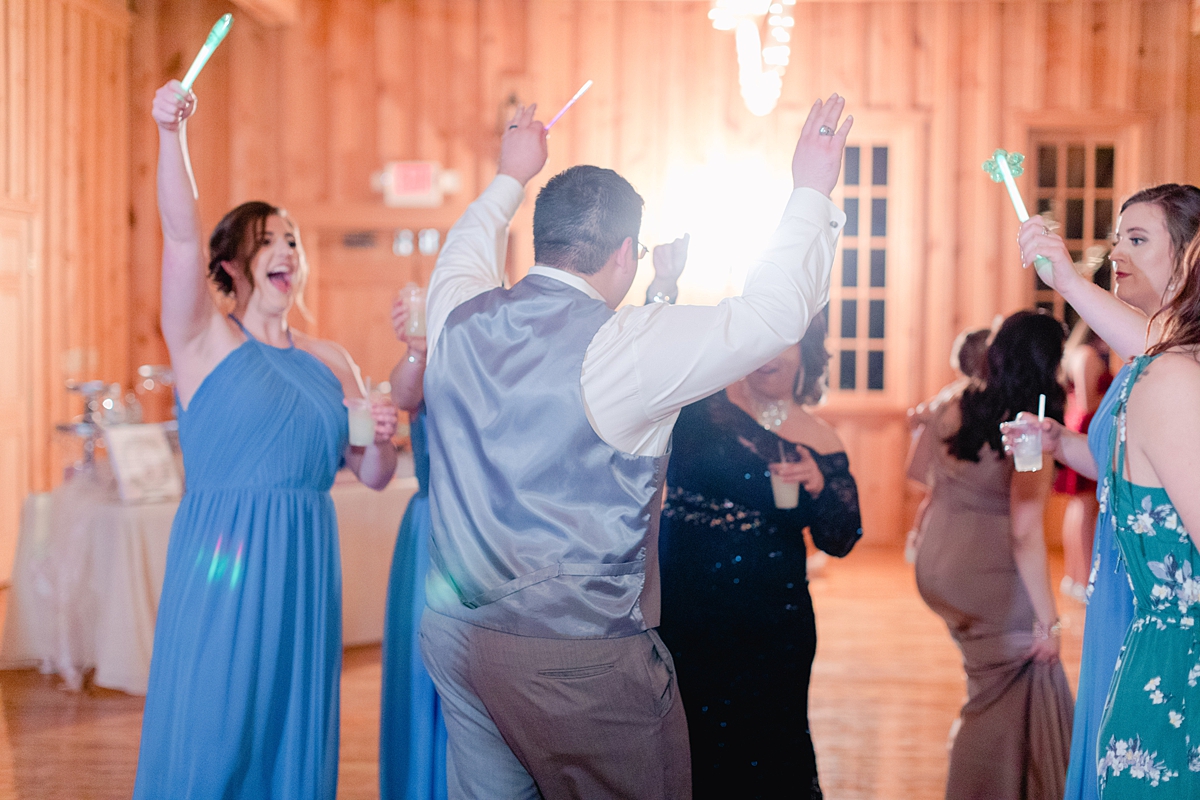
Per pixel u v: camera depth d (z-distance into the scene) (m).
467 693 1.58
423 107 7.02
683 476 2.16
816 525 2.21
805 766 2.15
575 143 6.97
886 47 6.89
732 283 6.94
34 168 6.16
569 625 1.47
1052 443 2.08
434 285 1.73
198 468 1.98
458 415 1.55
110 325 6.99
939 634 4.73
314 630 2.03
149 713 1.92
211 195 7.12
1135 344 1.73
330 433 2.09
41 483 6.21
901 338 6.96
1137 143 6.84
